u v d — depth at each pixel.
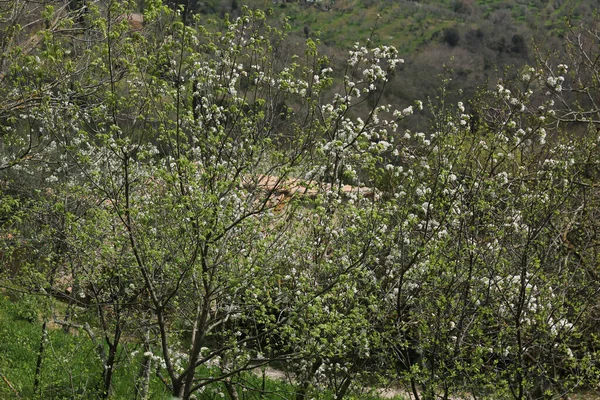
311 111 7.17
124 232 7.39
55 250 9.17
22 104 8.38
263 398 9.51
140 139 7.00
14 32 8.55
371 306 7.86
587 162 9.71
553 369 9.10
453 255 8.25
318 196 6.90
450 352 7.95
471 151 9.16
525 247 7.98
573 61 12.98
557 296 8.73
